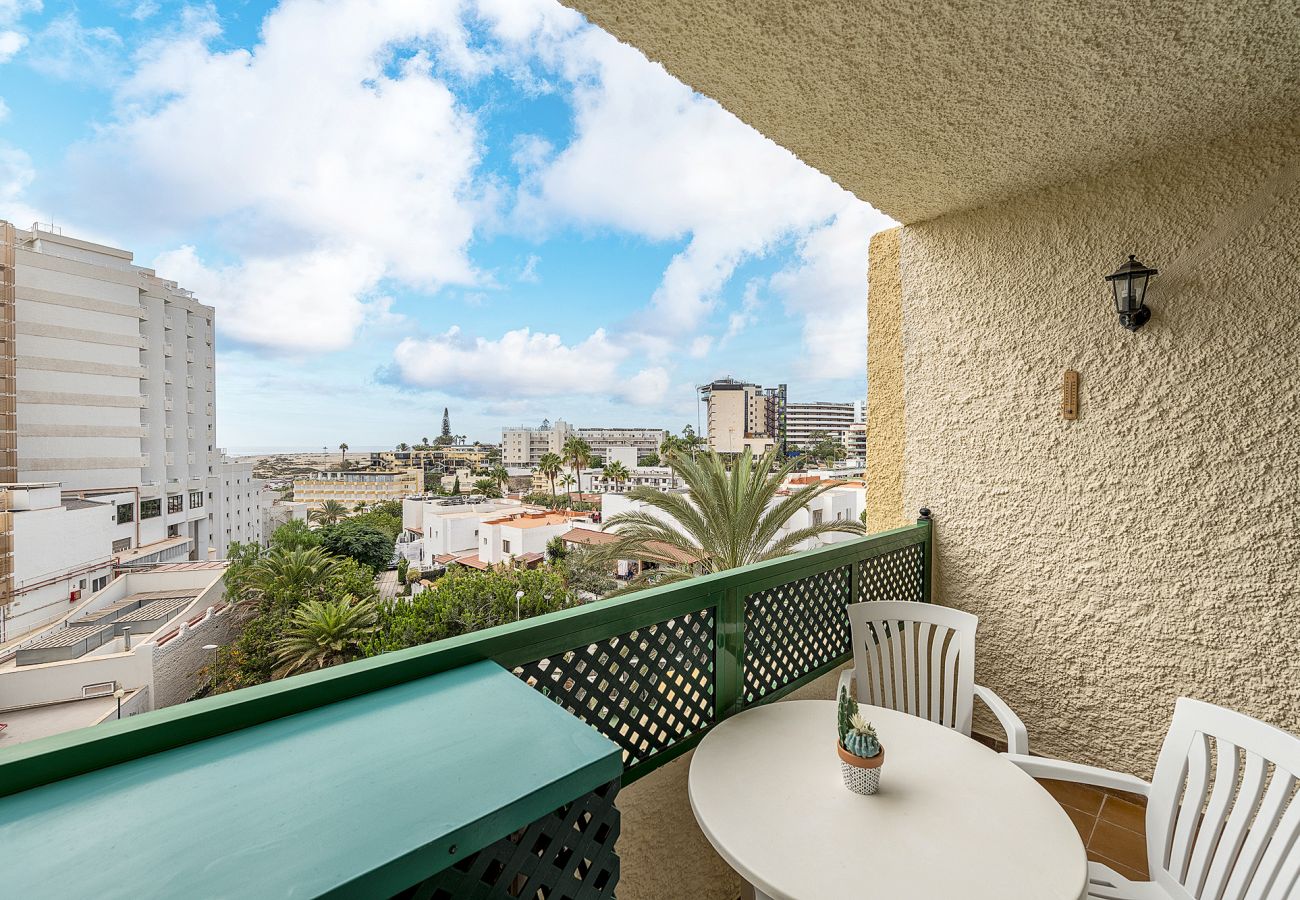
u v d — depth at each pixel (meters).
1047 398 2.37
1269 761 1.19
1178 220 2.03
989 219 2.52
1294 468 1.83
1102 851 1.98
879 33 1.45
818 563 2.11
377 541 45.56
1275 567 1.87
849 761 1.24
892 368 3.15
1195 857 1.25
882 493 3.23
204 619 23.58
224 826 0.65
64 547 27.11
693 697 1.65
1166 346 2.06
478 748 0.83
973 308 2.58
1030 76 1.62
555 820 0.80
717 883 1.72
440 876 0.67
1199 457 2.01
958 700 1.85
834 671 2.28
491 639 1.17
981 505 2.60
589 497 58.84
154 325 42.62
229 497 54.06
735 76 1.66
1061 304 2.31
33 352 34.16
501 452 111.50
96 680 17.55
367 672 1.01
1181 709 1.36
